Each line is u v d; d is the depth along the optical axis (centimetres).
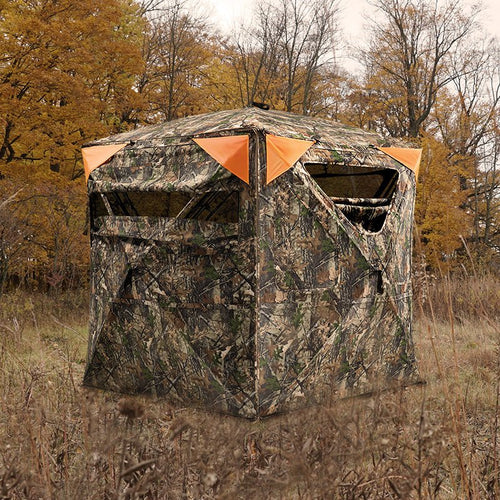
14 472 267
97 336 597
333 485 256
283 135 514
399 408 293
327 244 538
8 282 1242
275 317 503
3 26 1280
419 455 266
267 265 498
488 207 2500
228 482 260
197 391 524
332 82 2725
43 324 951
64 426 343
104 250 595
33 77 1267
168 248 541
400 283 610
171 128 583
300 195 520
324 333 536
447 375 614
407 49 2644
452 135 2630
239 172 494
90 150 623
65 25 1346
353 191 720
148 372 562
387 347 596
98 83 1695
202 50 2258
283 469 271
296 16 2467
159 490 275
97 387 600
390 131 2823
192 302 527
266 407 494
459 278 1195
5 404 352
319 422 274
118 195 623
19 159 1445
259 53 2480
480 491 332
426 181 1908
